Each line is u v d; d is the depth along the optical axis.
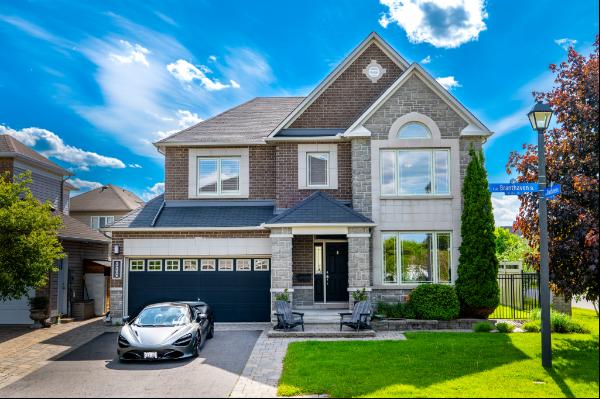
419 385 9.60
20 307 19.44
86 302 21.27
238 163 20.91
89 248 23.52
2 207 14.28
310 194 19.77
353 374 10.45
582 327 15.14
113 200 42.06
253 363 12.12
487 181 17.83
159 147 21.02
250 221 19.20
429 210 18.27
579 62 12.83
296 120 20.39
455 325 16.80
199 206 20.53
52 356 13.49
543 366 10.70
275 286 17.42
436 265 18.17
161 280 19.03
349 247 17.48
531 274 19.89
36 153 23.25
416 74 18.64
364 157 18.58
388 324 16.61
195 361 12.45
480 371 10.52
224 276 19.02
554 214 12.70
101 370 11.77
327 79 20.33
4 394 9.95
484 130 18.31
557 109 13.12
